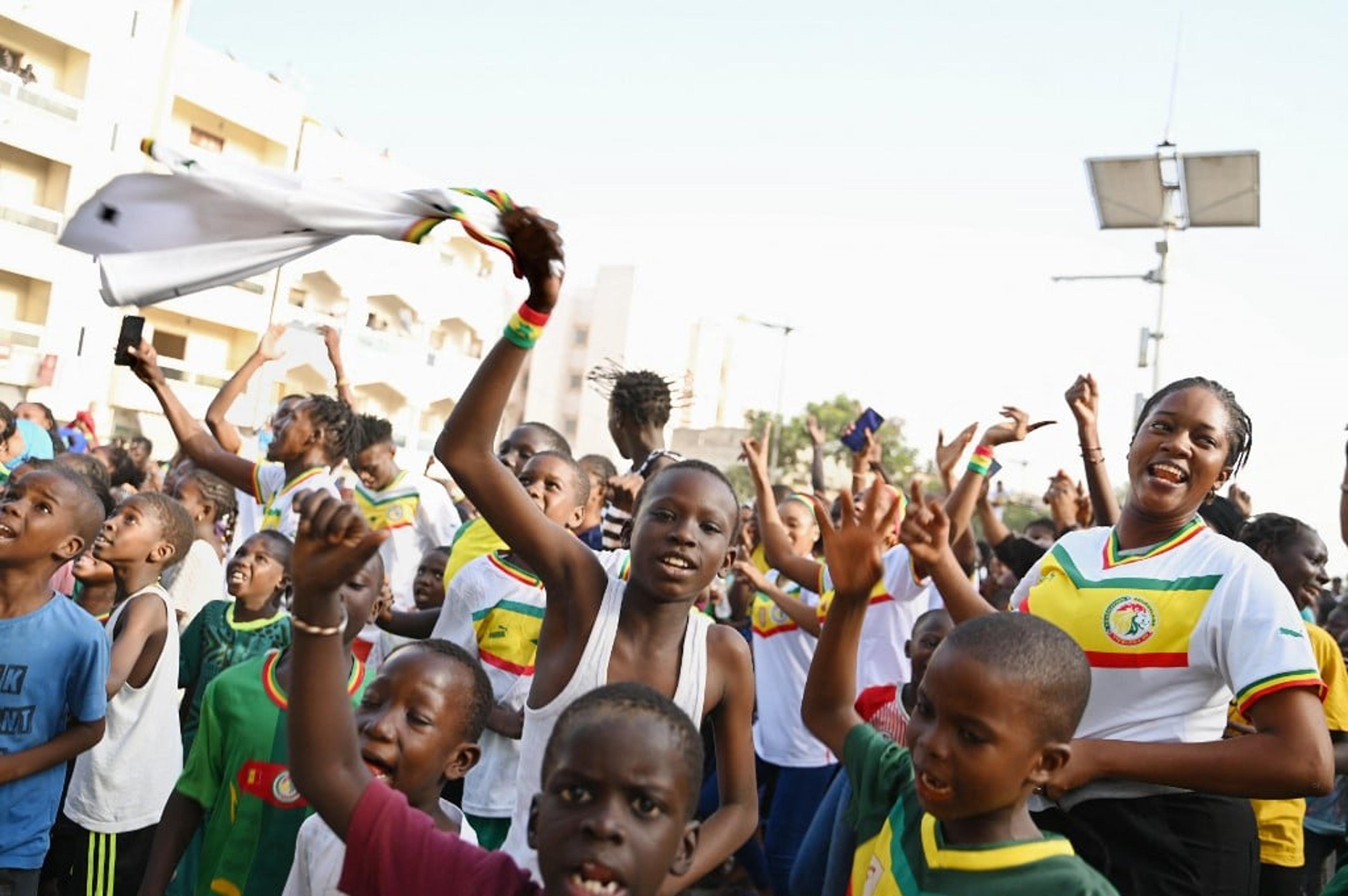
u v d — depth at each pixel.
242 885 3.56
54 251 28.39
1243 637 2.85
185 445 6.46
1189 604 2.97
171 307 32.44
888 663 5.96
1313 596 5.13
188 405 33.16
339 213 2.21
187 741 4.81
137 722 4.39
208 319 33.50
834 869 4.11
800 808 6.28
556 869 1.97
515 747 4.75
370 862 2.11
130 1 29.70
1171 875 2.92
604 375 6.54
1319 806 5.51
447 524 7.66
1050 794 2.69
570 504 5.31
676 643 3.04
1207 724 3.01
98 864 4.32
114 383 31.11
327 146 36.94
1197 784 2.72
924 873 2.41
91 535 3.91
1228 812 2.97
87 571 4.91
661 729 2.05
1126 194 13.30
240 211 2.18
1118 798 2.97
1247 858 3.01
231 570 4.77
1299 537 5.10
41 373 28.33
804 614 6.04
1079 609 3.12
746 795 3.09
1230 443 3.15
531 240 2.37
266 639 4.81
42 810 3.80
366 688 3.12
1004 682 2.24
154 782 4.44
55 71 28.77
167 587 5.96
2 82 26.83
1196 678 2.98
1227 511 5.10
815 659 2.83
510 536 2.89
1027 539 7.18
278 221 2.20
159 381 6.37
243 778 3.60
